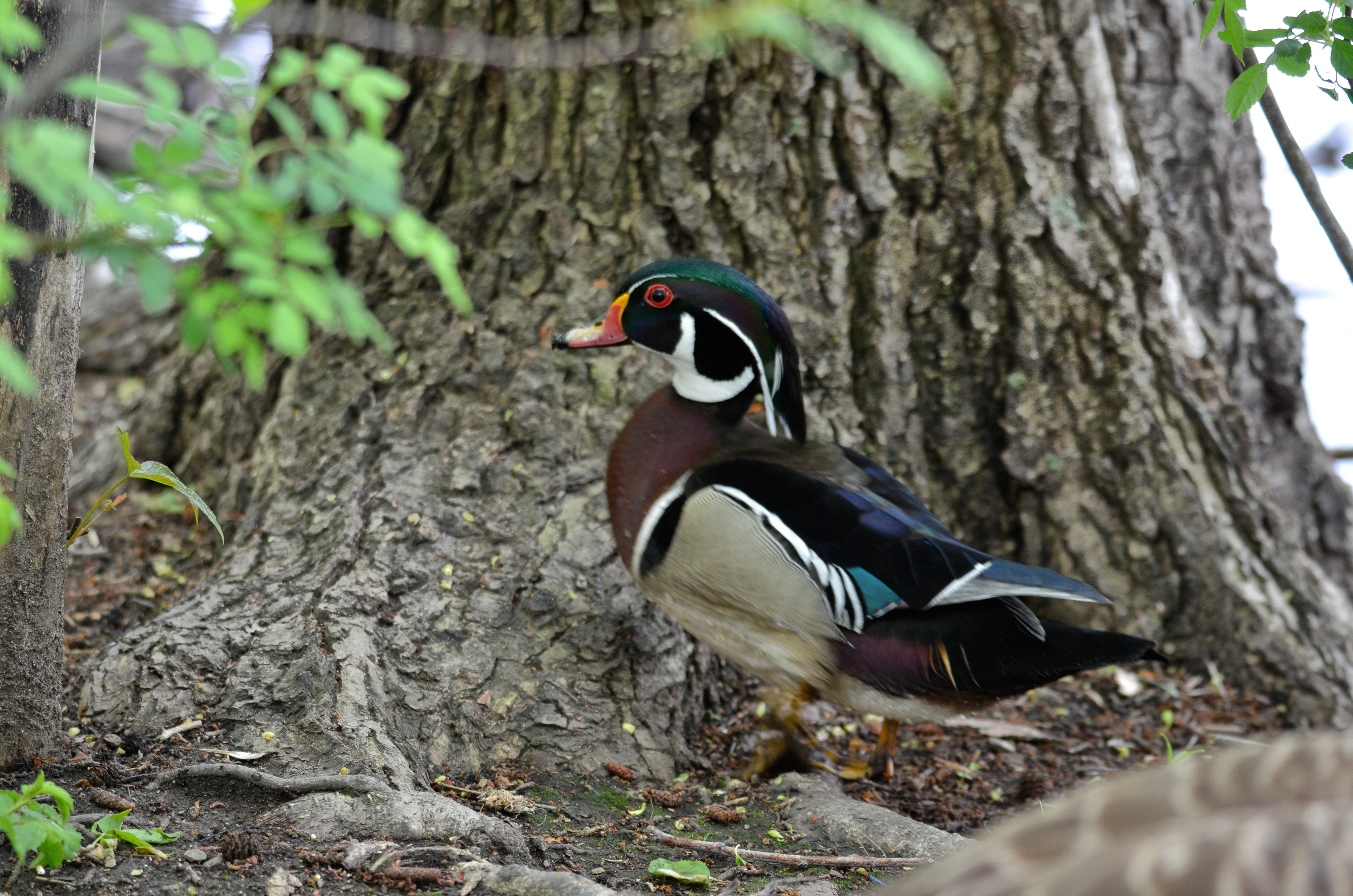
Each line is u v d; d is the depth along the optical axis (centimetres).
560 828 632
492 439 836
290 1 895
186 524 973
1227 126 1003
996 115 901
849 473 724
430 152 907
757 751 732
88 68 531
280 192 333
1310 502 1060
